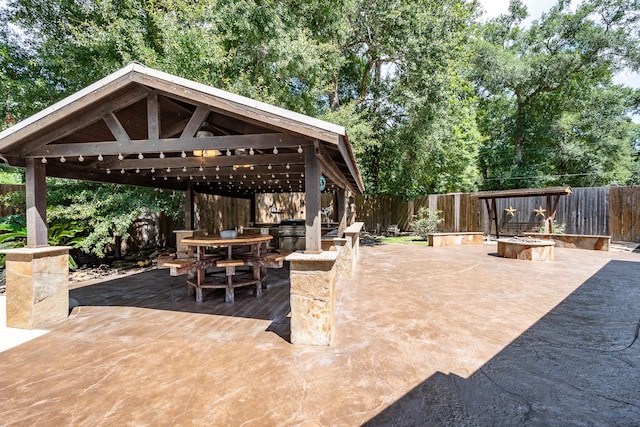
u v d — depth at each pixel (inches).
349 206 440.1
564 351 117.1
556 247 412.5
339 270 239.3
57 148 138.8
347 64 597.3
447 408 83.6
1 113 271.4
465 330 137.0
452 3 443.5
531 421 78.3
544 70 730.2
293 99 382.0
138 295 197.3
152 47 317.1
